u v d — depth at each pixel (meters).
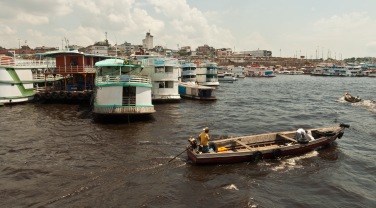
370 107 44.72
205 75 78.44
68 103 42.38
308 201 13.69
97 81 30.44
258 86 86.50
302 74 193.00
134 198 13.57
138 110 29.38
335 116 36.69
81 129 26.62
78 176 15.87
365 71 163.88
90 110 36.78
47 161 18.12
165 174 16.39
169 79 45.75
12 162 17.88
